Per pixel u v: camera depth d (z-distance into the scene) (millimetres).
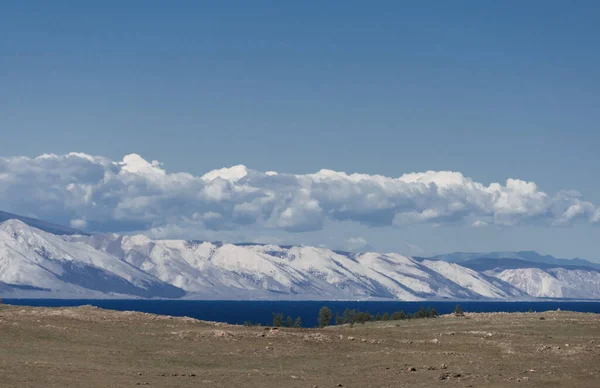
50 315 105500
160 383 73562
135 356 87000
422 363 91000
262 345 96938
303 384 77000
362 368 87375
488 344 105500
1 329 92688
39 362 79188
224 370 83250
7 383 68250
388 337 112312
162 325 107375
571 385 78625
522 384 78750
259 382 77125
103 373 76500
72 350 87000
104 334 97000
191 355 89438
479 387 76875
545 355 97188
